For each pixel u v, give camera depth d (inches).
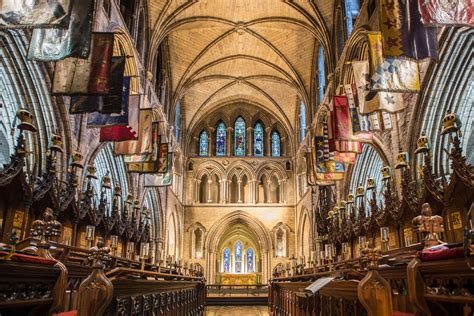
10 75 616.1
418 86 486.6
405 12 408.5
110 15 754.8
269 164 1651.1
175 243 1478.8
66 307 282.0
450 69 615.2
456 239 457.1
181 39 1230.9
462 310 155.6
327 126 783.7
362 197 796.0
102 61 471.8
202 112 1664.6
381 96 552.7
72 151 660.7
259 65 1403.8
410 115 664.4
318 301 322.7
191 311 611.8
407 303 257.0
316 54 1248.8
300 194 1504.7
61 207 540.1
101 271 194.9
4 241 429.1
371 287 188.5
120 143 682.8
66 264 359.3
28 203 463.2
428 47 401.7
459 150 447.5
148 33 1016.9
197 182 1633.9
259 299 1256.2
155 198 1235.2
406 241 586.2
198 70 1354.6
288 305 547.2
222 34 1218.6
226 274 1579.7
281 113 1626.5
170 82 1334.9
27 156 640.4
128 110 612.1
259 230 1584.6
